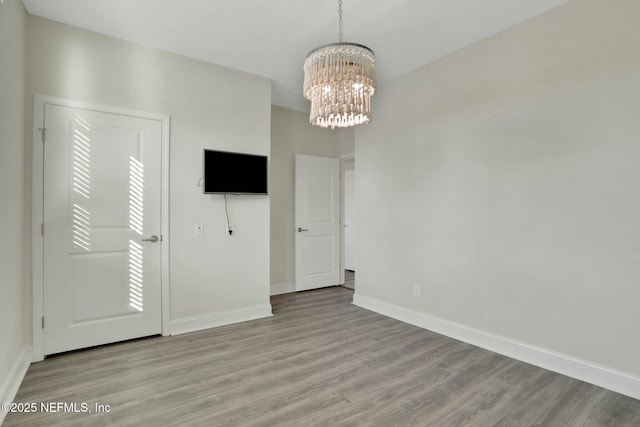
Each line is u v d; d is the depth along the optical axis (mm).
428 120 3338
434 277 3256
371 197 3957
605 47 2199
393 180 3691
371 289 3945
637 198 2066
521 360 2584
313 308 3994
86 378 2254
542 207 2492
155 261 3004
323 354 2672
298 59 3277
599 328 2211
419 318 3379
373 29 2750
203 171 3211
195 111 3227
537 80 2529
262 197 3646
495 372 2387
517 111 2648
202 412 1881
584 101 2289
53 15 2525
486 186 2846
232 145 3438
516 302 2639
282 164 4762
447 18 2592
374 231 3914
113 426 1753
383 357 2623
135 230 2912
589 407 1958
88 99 2703
